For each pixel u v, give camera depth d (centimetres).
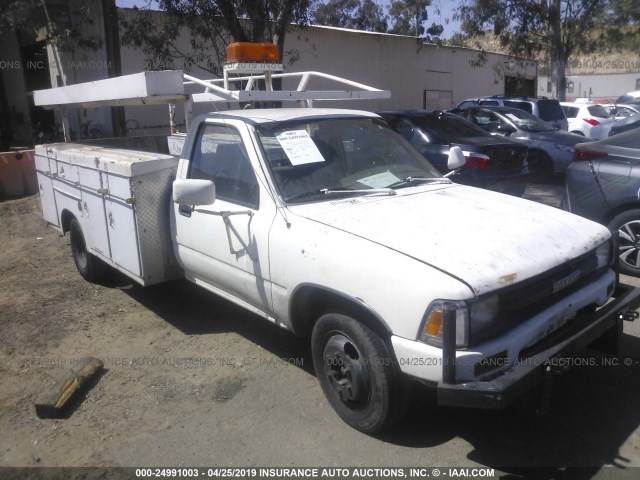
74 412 392
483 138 863
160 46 1239
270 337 488
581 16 2248
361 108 2078
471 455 329
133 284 629
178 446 349
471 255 313
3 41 1769
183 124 1548
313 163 411
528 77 3097
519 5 2217
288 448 342
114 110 1441
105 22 1386
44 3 1266
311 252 347
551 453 329
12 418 387
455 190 424
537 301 319
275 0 1089
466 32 2356
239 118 431
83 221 574
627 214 578
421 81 2333
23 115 1755
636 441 337
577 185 609
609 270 386
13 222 932
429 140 856
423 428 355
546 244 336
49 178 655
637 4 2175
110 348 480
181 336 496
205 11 1165
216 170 443
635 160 570
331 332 356
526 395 309
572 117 1672
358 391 337
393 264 309
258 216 392
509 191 829
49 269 696
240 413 379
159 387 416
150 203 470
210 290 465
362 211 370
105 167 496
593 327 331
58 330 518
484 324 294
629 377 405
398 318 302
